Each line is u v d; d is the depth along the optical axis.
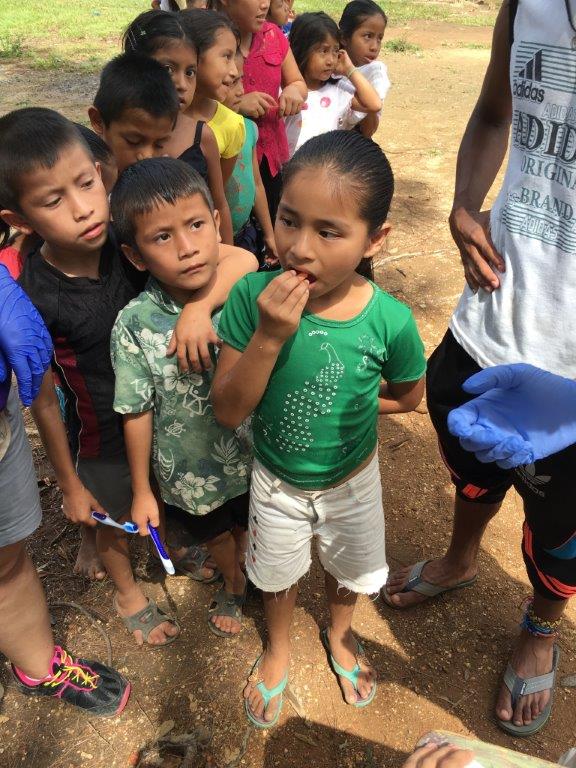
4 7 14.66
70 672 1.94
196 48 2.52
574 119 1.30
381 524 1.77
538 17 1.32
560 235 1.39
